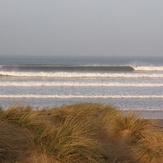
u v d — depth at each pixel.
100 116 25.94
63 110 25.84
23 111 21.98
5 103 50.28
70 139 17.16
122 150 20.23
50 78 86.19
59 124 20.98
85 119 24.83
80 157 16.50
